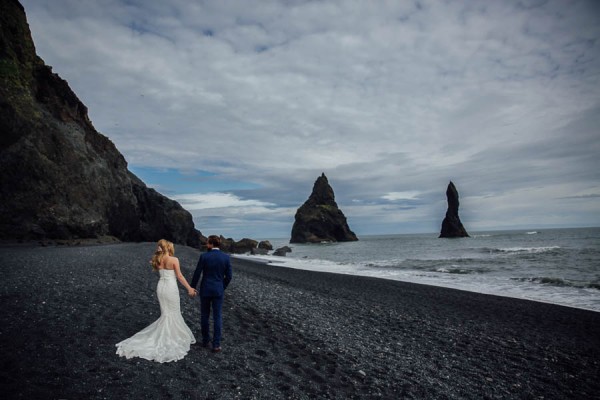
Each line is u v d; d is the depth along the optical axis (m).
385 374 6.51
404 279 23.62
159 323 6.52
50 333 6.75
